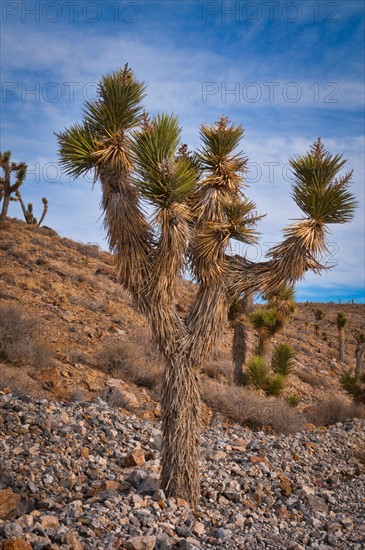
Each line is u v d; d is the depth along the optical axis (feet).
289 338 94.07
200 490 21.62
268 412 38.42
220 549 16.29
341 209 18.88
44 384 32.86
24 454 22.18
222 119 20.29
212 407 38.88
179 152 20.80
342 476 28.89
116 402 33.68
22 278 56.75
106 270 74.23
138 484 21.26
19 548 13.51
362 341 73.97
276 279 19.29
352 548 18.15
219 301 19.85
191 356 19.86
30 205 112.37
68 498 19.57
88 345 43.29
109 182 19.36
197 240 19.63
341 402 47.70
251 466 26.12
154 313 19.51
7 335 35.32
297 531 19.29
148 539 15.25
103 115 19.43
